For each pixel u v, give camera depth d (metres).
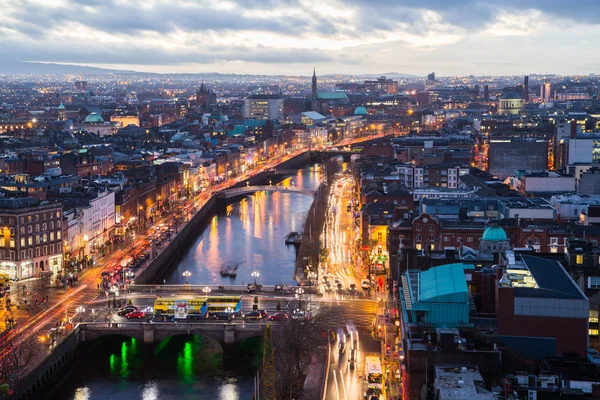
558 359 172.75
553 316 185.50
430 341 176.00
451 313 191.88
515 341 185.75
